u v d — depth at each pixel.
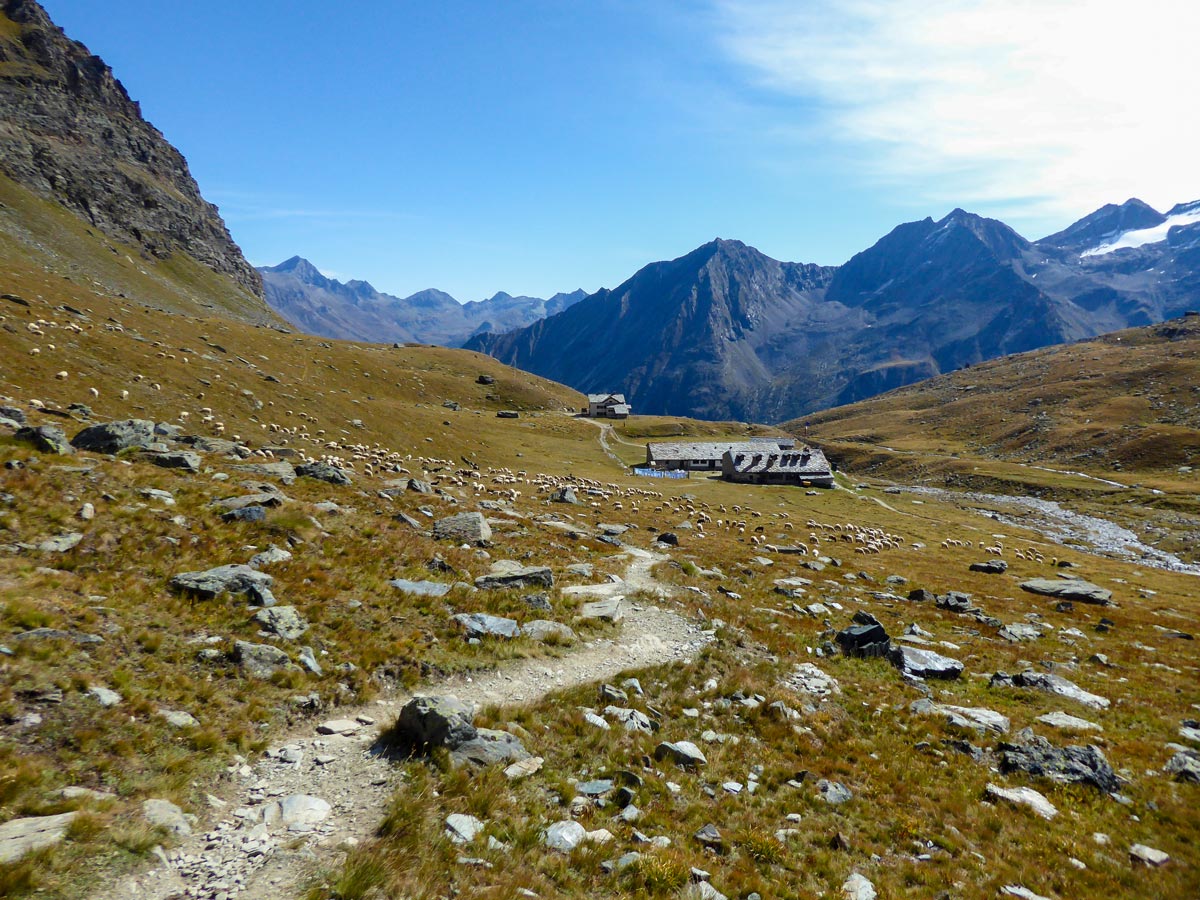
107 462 22.44
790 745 17.34
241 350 117.12
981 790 16.20
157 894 8.19
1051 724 21.00
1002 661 28.08
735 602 31.59
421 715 13.17
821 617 31.83
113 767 10.05
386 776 11.87
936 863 12.78
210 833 9.59
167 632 14.11
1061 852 13.67
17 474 18.16
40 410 33.34
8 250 129.00
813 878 11.66
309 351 156.25
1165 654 32.78
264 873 8.88
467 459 99.31
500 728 14.55
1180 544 101.69
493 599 22.80
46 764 9.59
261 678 13.85
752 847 12.23
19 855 7.84
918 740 18.89
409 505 33.72
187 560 17.50
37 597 13.13
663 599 28.58
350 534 24.33
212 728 11.84
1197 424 185.62
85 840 8.54
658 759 15.16
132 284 171.50
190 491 22.53
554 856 10.53
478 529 31.14
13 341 55.53
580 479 93.56
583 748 14.63
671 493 100.50
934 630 32.69
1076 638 34.91
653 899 9.80
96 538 16.62
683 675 20.39
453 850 10.02
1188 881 12.76
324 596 18.47
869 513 107.38
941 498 155.88
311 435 74.81
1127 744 19.64
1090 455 185.12
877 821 14.19
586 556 34.66
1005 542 87.62
